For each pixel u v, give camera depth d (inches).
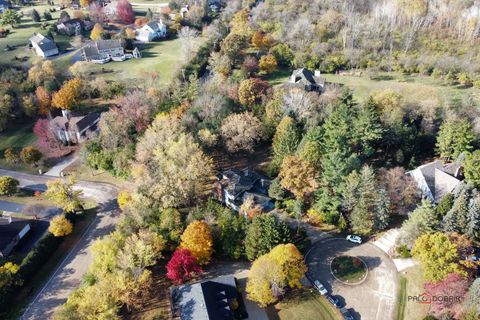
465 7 6614.2
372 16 6983.3
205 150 4170.8
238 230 3189.0
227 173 4003.4
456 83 5551.2
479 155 3486.7
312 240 3390.7
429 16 6628.9
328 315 2802.7
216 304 2721.5
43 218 3831.2
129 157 4128.9
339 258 3216.0
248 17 7165.4
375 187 3408.0
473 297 2447.1
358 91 5378.9
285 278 2869.1
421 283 2960.1
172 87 5216.5
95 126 5068.9
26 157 4507.9
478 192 3267.7
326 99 4576.8
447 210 3203.7
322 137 3858.3
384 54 6166.3
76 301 2699.3
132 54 6653.5
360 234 3430.1
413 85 5423.2
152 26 7381.9
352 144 3929.6
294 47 6402.6
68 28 7455.7
